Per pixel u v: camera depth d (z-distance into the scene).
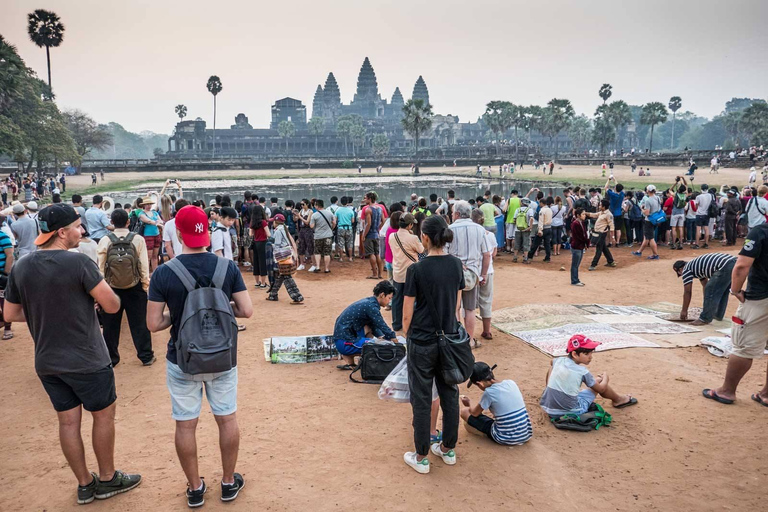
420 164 124.38
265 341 8.12
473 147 151.88
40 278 3.66
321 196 58.75
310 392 6.35
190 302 3.63
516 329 8.73
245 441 5.11
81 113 111.94
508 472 4.59
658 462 4.75
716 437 5.15
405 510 4.02
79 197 10.87
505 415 5.03
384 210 15.56
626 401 5.84
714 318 8.95
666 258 15.82
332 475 4.50
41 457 4.86
